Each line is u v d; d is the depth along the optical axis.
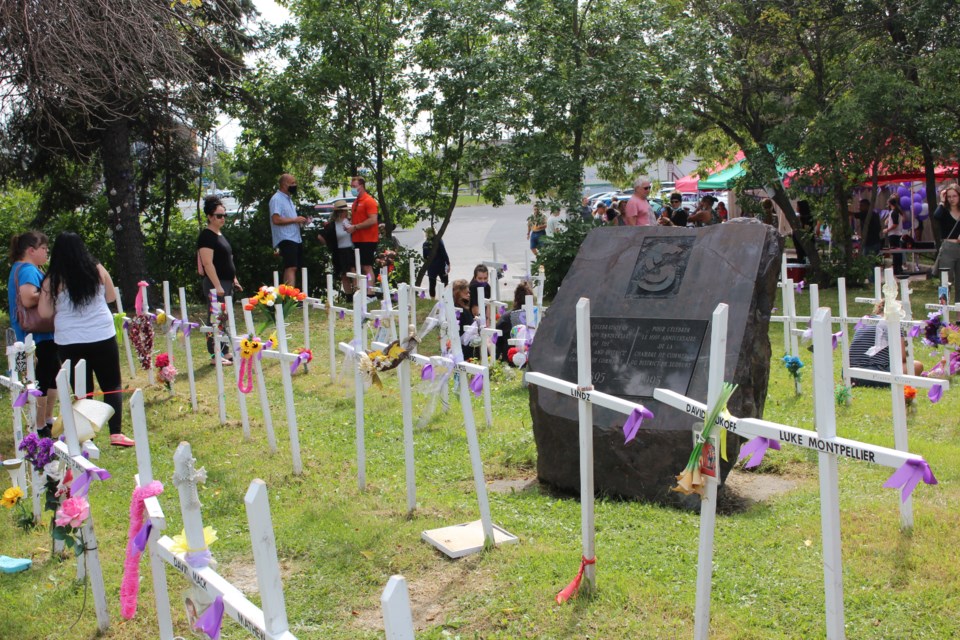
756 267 6.80
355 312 7.05
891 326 5.57
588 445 4.81
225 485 7.20
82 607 5.05
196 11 15.31
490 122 18.94
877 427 8.27
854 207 24.22
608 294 7.23
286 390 7.39
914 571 4.97
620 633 4.49
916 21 18.61
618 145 19.52
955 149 19.08
